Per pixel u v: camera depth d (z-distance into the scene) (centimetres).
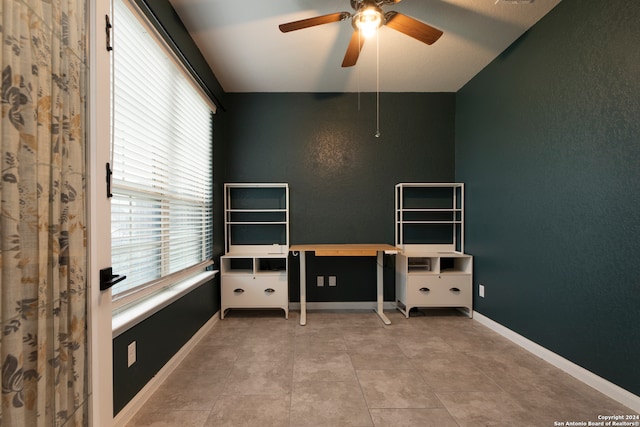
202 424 154
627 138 167
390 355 231
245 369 210
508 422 155
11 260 76
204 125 288
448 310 349
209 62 286
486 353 235
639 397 161
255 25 232
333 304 357
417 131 363
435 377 199
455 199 360
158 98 197
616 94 173
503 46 265
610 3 176
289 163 357
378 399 175
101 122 108
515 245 257
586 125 191
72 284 95
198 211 275
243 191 356
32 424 81
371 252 291
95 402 105
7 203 76
